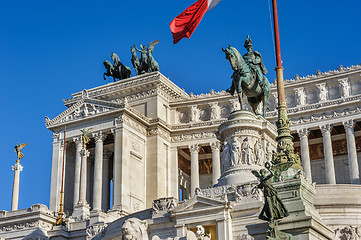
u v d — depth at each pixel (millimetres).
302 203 24547
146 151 88688
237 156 53625
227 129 54875
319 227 24484
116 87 93875
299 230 23938
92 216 59469
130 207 82062
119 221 52469
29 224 65312
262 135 55688
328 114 87312
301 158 87188
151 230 47875
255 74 56031
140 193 85438
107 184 89625
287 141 27859
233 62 55594
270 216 23906
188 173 98188
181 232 45781
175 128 92250
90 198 89812
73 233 59719
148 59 96125
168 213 47469
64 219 64938
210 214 45156
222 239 44031
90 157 91562
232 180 51719
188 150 95938
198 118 93500
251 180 50969
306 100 89562
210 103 93312
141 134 88188
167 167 90125
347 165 91750
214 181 89125
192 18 47625
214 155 90250
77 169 86500
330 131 87000
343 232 34094
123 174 81812
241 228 44281
